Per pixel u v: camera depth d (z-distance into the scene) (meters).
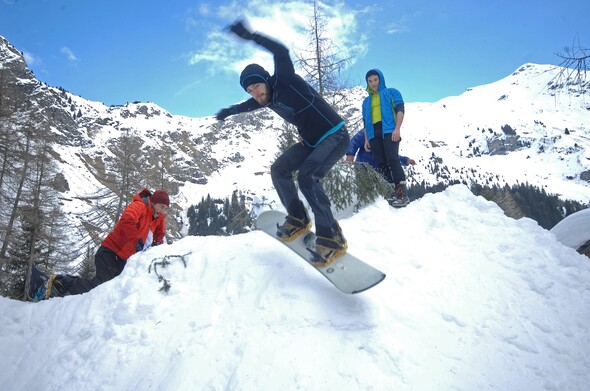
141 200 5.52
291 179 3.88
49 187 21.12
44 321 4.29
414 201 5.70
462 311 3.61
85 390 3.27
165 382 3.04
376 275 3.30
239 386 2.81
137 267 4.24
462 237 4.71
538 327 3.53
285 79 3.46
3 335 4.18
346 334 3.17
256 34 3.28
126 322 3.72
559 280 4.11
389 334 3.19
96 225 20.47
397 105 5.76
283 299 3.50
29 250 19.03
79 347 3.69
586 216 6.52
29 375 3.70
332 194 6.13
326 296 3.54
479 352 3.19
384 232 4.78
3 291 18.33
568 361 3.20
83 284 5.45
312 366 2.88
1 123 17.25
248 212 7.95
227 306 3.62
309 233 3.94
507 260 4.35
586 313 3.72
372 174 6.13
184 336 3.43
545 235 4.75
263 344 3.09
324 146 3.58
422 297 3.72
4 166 17.97
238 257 4.12
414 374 2.87
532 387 2.94
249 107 3.89
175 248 4.42
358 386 2.76
